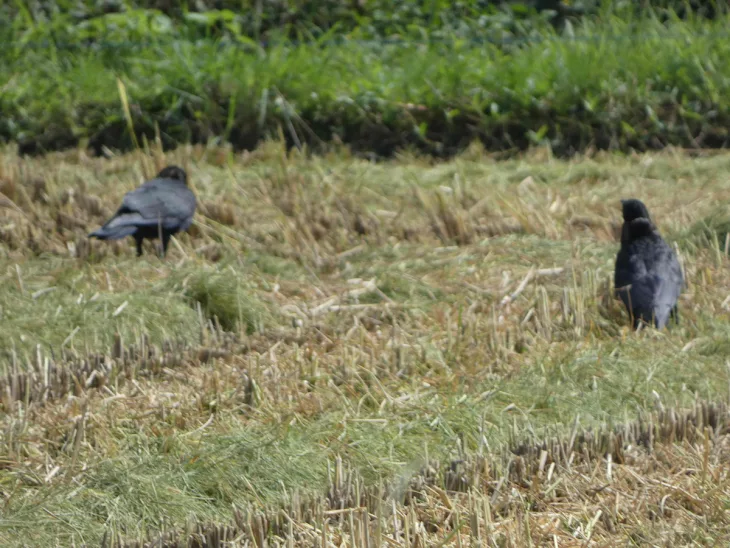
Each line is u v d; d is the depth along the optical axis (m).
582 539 10.86
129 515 11.26
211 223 22.38
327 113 30.81
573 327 16.89
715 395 14.40
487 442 12.82
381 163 29.02
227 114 30.66
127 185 25.38
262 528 10.71
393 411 13.83
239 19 38.00
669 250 17.55
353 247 21.83
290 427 13.14
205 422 13.60
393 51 35.09
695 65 31.70
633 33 35.66
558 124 30.48
